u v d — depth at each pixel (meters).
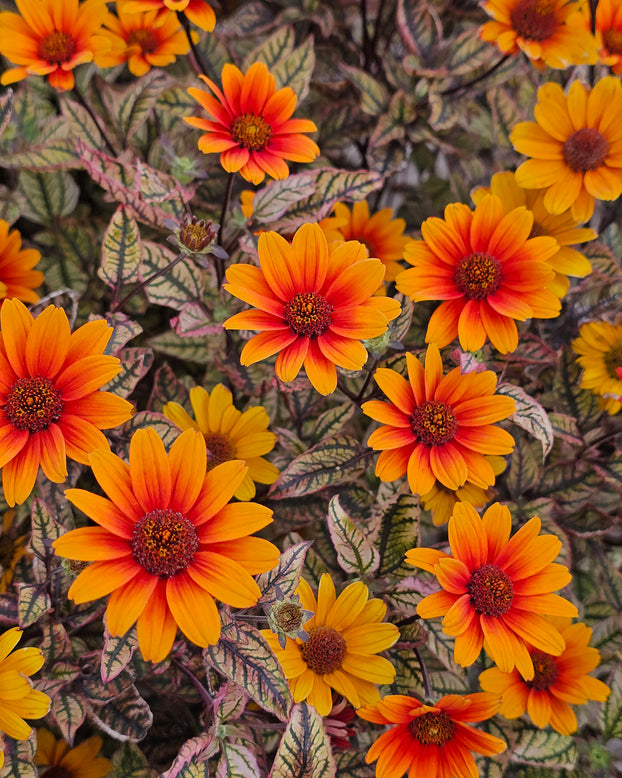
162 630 0.49
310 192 0.62
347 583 0.58
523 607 0.54
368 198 0.78
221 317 0.63
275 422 0.66
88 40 0.62
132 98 0.67
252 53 0.68
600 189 0.60
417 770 0.54
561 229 0.61
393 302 0.54
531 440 0.66
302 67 0.67
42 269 0.70
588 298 0.68
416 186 0.79
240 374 0.64
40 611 0.54
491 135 0.73
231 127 0.59
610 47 0.66
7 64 0.71
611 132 0.61
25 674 0.52
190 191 0.61
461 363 0.57
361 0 0.71
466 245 0.58
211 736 0.54
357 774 0.59
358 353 0.53
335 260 0.54
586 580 0.69
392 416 0.56
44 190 0.71
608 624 0.67
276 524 0.62
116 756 0.60
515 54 0.69
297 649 0.55
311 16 0.72
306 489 0.60
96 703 0.56
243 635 0.53
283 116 0.59
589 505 0.66
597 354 0.66
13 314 0.52
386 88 0.72
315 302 0.54
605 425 0.67
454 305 0.58
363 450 0.60
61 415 0.52
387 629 0.55
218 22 0.73
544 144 0.61
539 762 0.62
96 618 0.58
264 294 0.54
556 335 0.69
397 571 0.58
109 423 0.52
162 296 0.62
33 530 0.55
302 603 0.55
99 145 0.67
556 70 0.72
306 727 0.53
